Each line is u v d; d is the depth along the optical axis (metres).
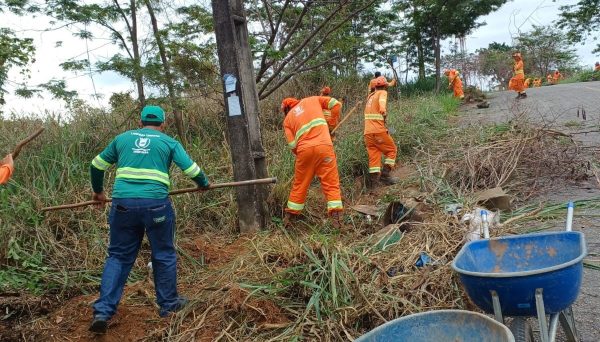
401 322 2.46
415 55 22.58
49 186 5.97
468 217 4.45
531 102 14.38
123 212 3.88
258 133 6.11
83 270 4.95
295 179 5.98
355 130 9.58
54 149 6.87
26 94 7.39
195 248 5.51
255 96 6.10
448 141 8.89
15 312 4.19
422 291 3.61
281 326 3.57
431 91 19.86
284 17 10.34
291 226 6.04
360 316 3.51
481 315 2.37
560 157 6.84
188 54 8.24
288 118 6.10
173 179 6.52
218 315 3.79
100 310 3.70
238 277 4.35
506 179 6.42
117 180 3.95
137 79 7.93
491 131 8.47
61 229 5.55
